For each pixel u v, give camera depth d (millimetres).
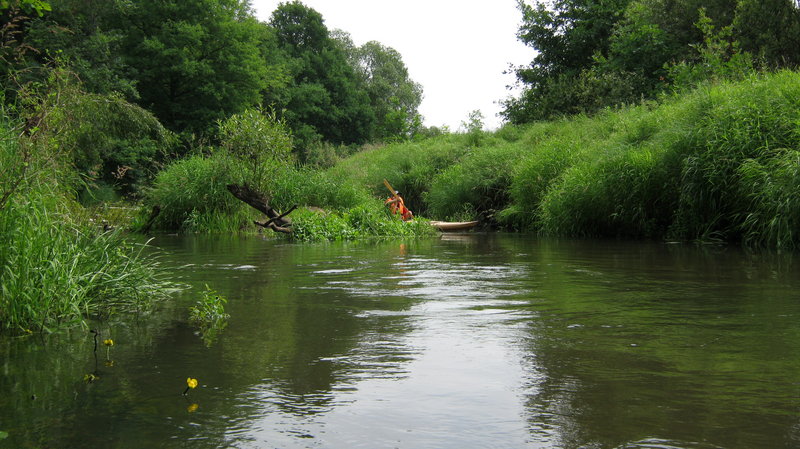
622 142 12883
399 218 13758
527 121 25672
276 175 15211
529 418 1873
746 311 3613
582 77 22406
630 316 3498
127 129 12750
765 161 9086
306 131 49406
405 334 3064
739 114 9734
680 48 20547
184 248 9008
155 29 35094
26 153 3779
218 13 36156
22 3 6477
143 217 14914
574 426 1799
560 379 2273
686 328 3154
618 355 2615
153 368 2461
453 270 5980
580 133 16500
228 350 2754
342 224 12125
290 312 3691
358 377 2324
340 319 3463
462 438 1720
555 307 3818
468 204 17062
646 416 1874
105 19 32531
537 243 9930
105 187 19516
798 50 16844
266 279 5309
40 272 3438
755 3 17188
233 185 12867
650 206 11180
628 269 5941
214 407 1996
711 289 4531
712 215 9906
